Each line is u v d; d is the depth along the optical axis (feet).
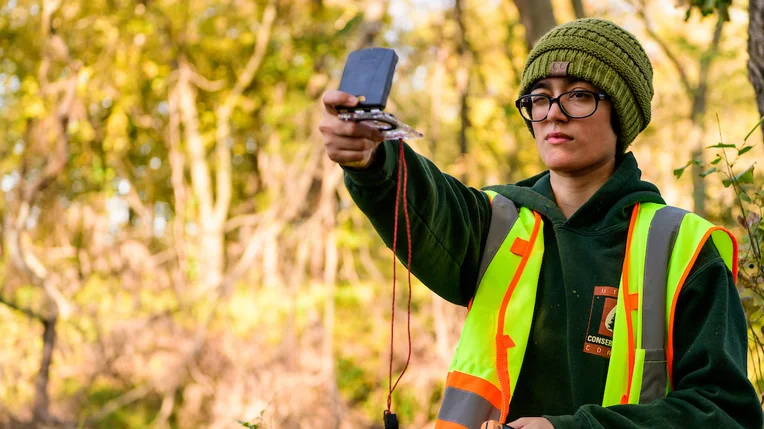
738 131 33.86
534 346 5.83
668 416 4.92
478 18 32.01
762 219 8.06
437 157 33.27
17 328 30.89
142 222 39.73
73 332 32.37
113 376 31.27
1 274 32.37
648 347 5.40
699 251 5.46
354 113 4.68
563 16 27.07
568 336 5.66
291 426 30.19
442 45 31.86
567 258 5.81
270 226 33.32
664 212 5.71
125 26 35.45
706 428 4.87
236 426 27.25
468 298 6.22
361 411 33.06
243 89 39.47
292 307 32.76
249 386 31.14
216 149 40.78
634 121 6.01
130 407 32.27
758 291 8.00
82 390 30.22
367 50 4.88
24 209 32.22
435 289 6.02
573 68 5.78
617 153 6.16
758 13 9.31
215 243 36.35
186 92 37.81
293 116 36.96
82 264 35.60
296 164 34.65
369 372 33.83
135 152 40.55
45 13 33.68
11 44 35.09
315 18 37.93
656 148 33.91
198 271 35.83
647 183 6.02
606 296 5.65
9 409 29.32
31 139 34.47
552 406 5.72
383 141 5.16
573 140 5.85
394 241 5.17
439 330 33.06
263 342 32.53
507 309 5.86
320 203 35.12
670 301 5.40
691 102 33.19
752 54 9.38
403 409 32.37
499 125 32.35
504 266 5.98
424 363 33.40
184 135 39.88
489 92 32.68
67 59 34.17
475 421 5.64
